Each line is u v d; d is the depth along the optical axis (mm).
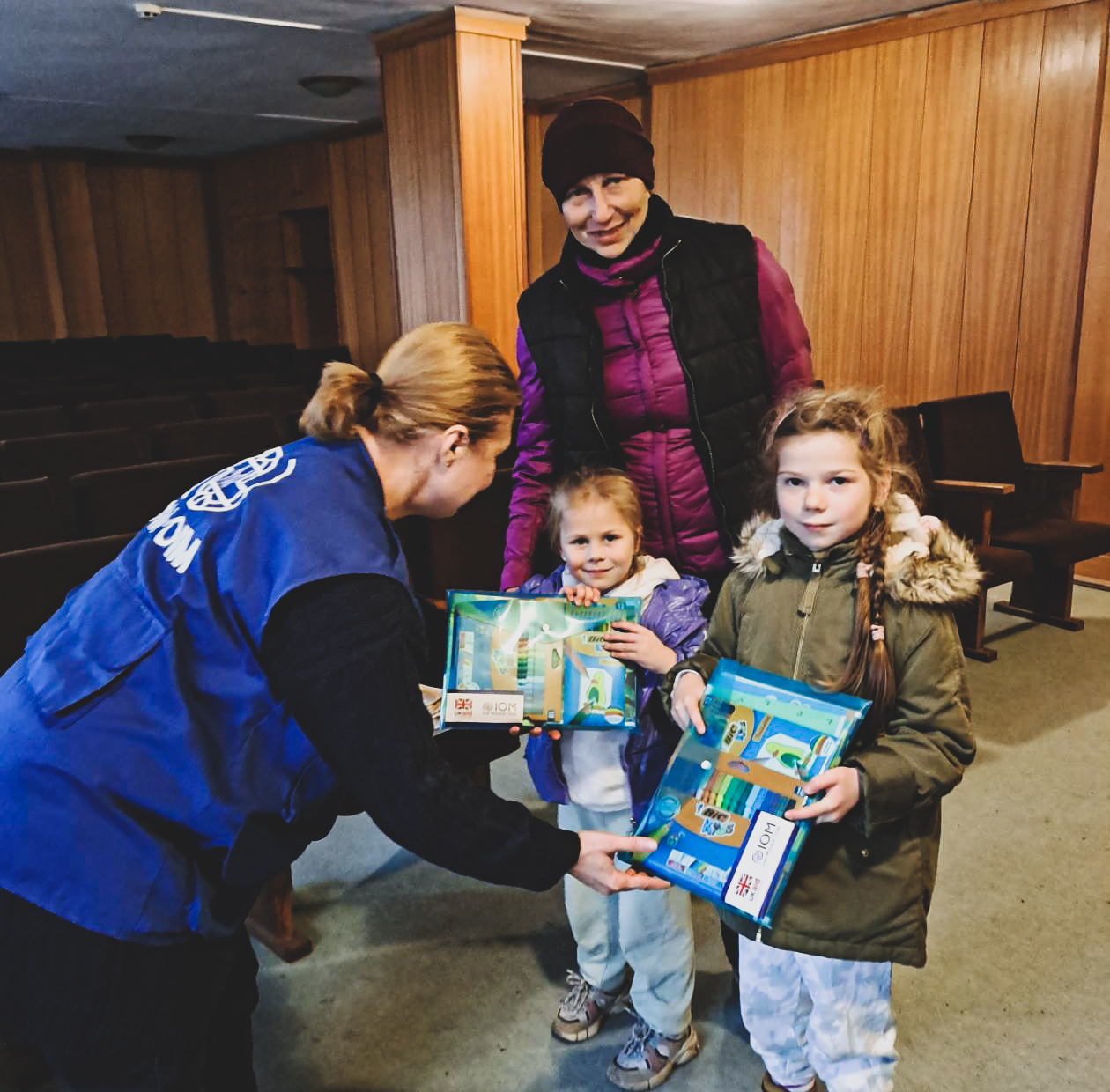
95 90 6566
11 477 3010
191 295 10547
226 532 1001
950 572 1170
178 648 978
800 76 5031
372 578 962
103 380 5613
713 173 5535
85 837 969
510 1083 1605
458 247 4711
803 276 5215
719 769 1178
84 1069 1033
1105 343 4078
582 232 1581
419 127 4793
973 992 1774
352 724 938
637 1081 1577
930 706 1180
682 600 1505
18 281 9766
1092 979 1803
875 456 1219
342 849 2309
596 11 4566
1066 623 3652
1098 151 3998
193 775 979
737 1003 1774
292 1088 1604
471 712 1382
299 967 1896
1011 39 4219
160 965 1002
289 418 3988
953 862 2170
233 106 7250
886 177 4773
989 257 4449
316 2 4395
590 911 1646
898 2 4438
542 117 6820
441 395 1040
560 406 1721
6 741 997
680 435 1675
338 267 8844
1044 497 3779
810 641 1267
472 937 1979
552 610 1433
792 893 1225
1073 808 2387
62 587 1867
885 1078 1349
